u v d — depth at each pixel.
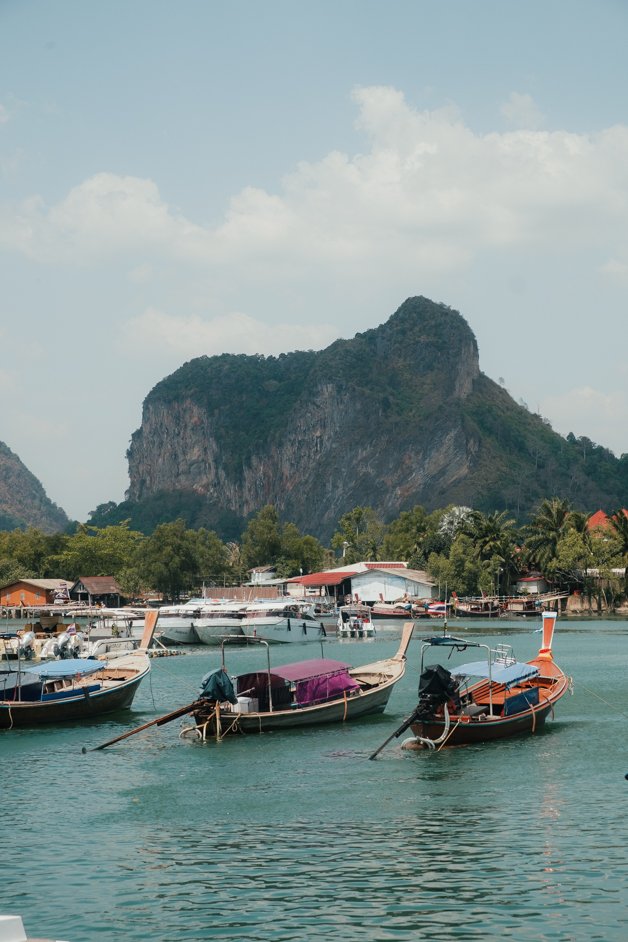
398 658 63.66
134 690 61.12
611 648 103.19
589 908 27.25
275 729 52.53
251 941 25.66
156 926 26.67
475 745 48.84
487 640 116.94
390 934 25.84
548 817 35.84
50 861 31.95
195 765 45.59
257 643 117.62
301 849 32.69
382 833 34.25
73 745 51.00
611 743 48.97
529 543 196.00
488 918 26.75
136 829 35.38
